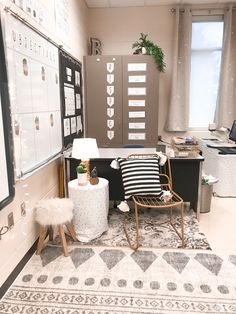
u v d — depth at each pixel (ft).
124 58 14.28
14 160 6.21
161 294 6.27
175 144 10.95
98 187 8.49
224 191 12.76
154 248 8.21
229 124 15.92
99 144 15.12
